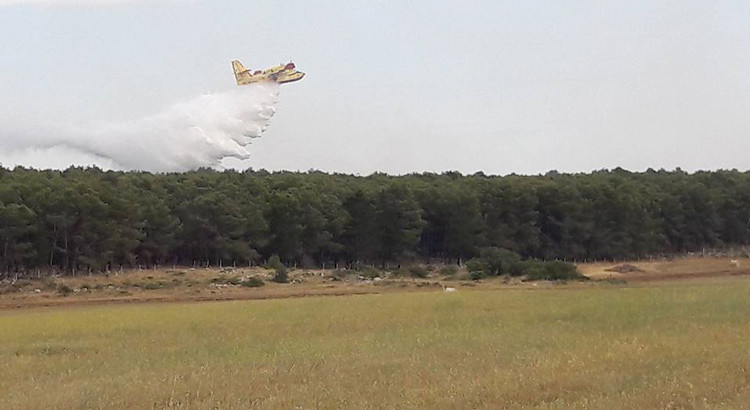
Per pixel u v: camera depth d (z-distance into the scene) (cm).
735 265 9931
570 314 3275
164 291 7575
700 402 1438
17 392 1897
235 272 9000
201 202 9681
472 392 1616
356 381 1836
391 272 9612
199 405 1656
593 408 1423
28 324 3781
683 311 3145
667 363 1847
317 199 10306
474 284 7781
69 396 1780
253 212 9888
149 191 9994
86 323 3741
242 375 2005
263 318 3684
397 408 1527
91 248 8656
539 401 1533
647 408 1413
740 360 1827
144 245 9294
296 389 1758
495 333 2739
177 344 2841
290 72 10494
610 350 2095
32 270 8500
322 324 3341
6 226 8100
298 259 10456
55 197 8425
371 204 10619
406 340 2661
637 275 8831
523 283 7650
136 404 1692
